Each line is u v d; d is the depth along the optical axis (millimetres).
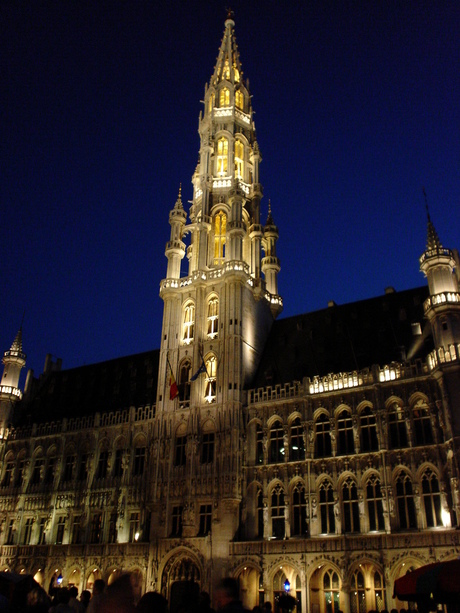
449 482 42594
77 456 61812
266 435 51969
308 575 44500
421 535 41562
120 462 59125
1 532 62031
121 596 8102
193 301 60844
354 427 47812
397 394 47219
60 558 56656
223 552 48469
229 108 73438
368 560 42844
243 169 71062
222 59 79875
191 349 58469
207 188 67812
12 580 22906
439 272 48969
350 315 59062
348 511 46031
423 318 53531
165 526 51969
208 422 54406
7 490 64188
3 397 69500
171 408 56781
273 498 49781
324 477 47688
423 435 45188
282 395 52719
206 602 12008
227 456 51344
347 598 42469
